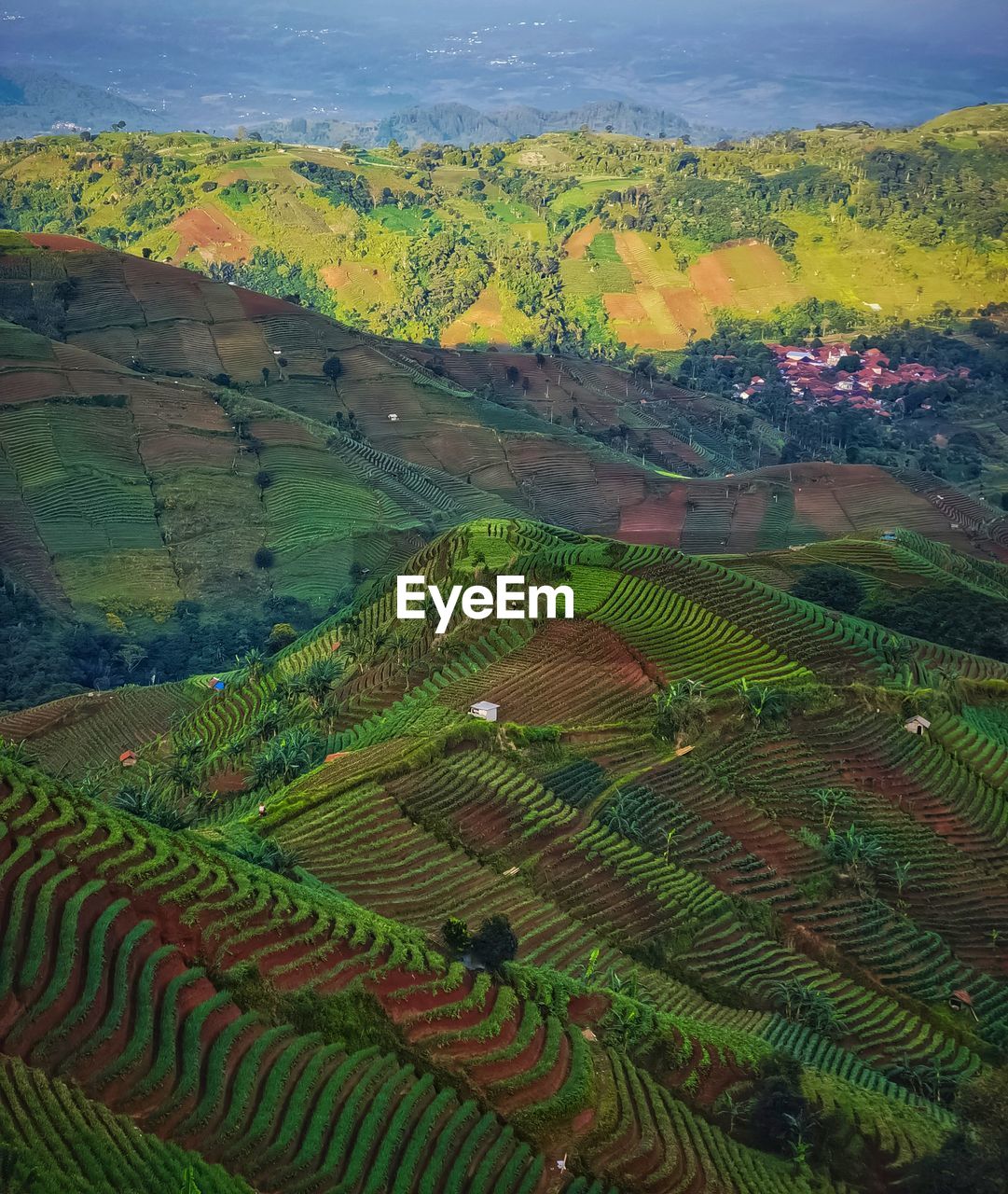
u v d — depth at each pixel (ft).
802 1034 244.22
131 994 183.32
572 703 352.08
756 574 521.65
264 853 255.91
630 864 282.77
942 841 310.86
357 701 390.21
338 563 625.41
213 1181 155.33
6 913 190.08
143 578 585.22
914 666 386.93
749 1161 194.29
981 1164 192.13
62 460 649.20
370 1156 171.22
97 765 410.11
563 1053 204.03
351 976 205.26
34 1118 155.53
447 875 269.44
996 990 266.16
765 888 285.84
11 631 514.68
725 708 348.59
